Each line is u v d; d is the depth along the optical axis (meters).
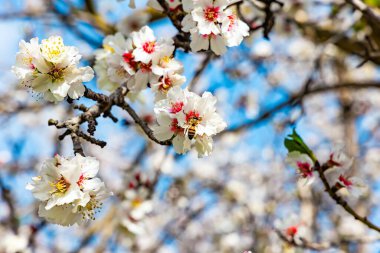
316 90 0.99
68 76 0.62
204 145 0.62
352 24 0.90
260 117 1.09
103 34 1.06
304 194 1.12
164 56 0.66
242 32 0.66
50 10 1.12
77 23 1.08
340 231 1.36
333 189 0.72
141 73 0.66
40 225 1.15
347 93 1.30
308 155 0.72
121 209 1.06
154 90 0.65
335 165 0.72
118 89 0.66
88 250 1.26
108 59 0.68
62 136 0.63
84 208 0.61
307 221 1.01
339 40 0.96
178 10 0.70
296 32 1.27
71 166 0.60
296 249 0.89
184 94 0.62
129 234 1.08
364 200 1.36
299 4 1.12
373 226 0.71
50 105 1.23
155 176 1.04
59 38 0.62
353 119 1.27
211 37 0.66
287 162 0.73
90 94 0.63
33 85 0.62
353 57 1.23
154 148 1.21
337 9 0.98
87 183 0.61
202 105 0.62
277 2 0.79
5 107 1.25
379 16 0.77
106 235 1.10
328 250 0.88
